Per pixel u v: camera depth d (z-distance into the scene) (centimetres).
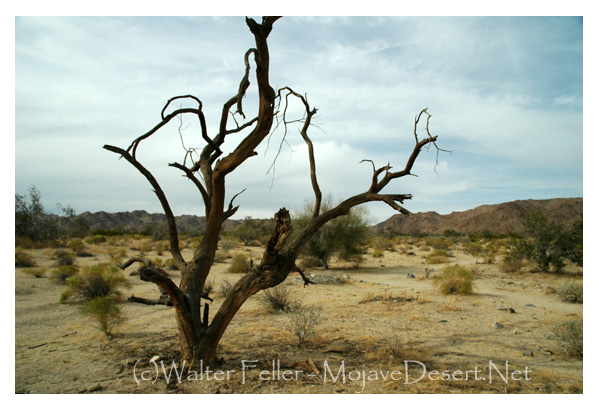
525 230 2070
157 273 494
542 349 692
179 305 533
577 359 631
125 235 5741
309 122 634
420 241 6212
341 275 1903
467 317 976
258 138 488
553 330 735
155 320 959
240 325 891
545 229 1988
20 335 801
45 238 3462
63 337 786
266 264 548
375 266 2514
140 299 725
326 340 747
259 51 459
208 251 593
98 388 503
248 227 5166
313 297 1300
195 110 512
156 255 2922
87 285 1215
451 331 827
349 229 2305
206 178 607
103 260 2423
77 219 5500
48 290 1379
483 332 820
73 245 3000
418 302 1177
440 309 1071
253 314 1020
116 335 792
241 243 4994
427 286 1617
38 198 3419
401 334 800
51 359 630
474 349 692
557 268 1939
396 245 5103
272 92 475
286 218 516
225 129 532
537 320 940
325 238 2284
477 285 1608
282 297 1098
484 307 1116
